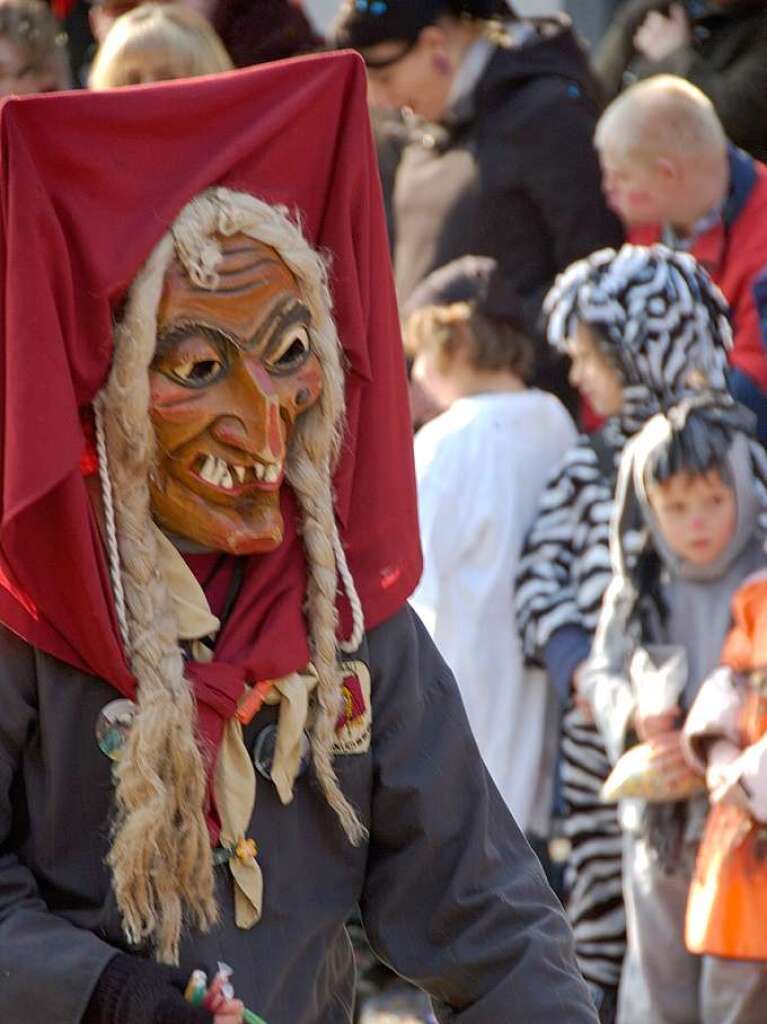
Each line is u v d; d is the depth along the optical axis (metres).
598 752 12.95
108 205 6.89
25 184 6.69
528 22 15.53
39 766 7.04
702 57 16.80
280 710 7.21
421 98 15.27
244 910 7.10
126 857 6.82
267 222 7.08
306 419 7.39
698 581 11.91
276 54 16.06
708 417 11.93
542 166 14.95
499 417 13.59
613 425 13.26
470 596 13.28
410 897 7.57
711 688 11.45
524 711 13.39
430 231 15.38
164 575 7.09
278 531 7.14
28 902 6.92
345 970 7.66
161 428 6.97
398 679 7.55
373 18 15.09
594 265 13.28
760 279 13.73
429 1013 13.92
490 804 7.69
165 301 6.91
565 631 13.02
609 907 13.13
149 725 6.87
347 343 7.50
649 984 11.94
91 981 6.70
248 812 7.09
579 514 13.23
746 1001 11.35
